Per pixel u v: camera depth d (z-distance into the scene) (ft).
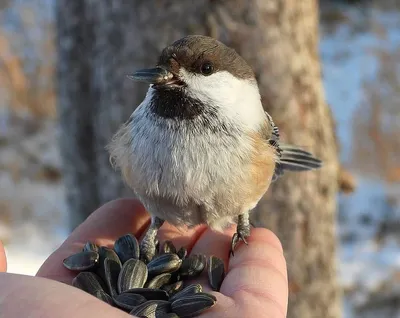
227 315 1.17
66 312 1.12
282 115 1.58
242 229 1.34
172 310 1.19
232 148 1.27
